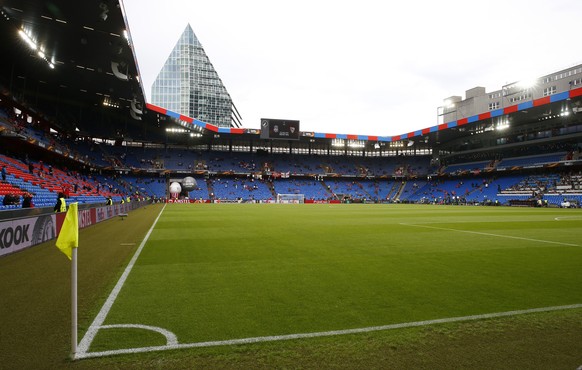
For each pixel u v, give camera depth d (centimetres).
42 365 337
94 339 398
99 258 907
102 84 3700
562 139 5369
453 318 477
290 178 7444
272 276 719
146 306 521
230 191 6612
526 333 427
